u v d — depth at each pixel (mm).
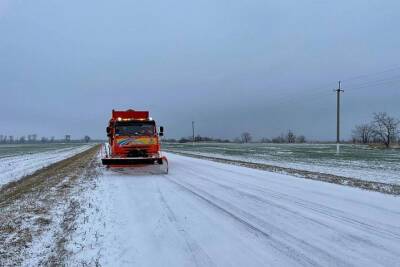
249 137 141625
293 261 6875
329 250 7434
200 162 30406
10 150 71750
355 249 7477
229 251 7461
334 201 12336
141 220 10008
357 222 9523
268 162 32094
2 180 21500
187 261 6953
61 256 7258
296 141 132375
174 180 18406
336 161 33406
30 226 9562
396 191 14539
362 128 101312
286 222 9594
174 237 8422
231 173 21312
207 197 13305
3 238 8562
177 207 11609
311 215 10320
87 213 10914
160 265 6781
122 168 23859
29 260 7090
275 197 13148
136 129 22734
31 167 29844
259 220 9836
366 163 30969
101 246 7840
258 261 6898
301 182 17188
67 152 57344
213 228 9125
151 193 14406
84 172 23391
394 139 74062
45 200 13328
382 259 6910
